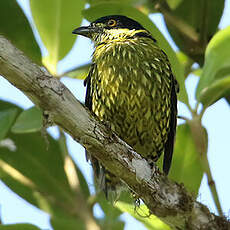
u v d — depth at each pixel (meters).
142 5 11.16
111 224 9.85
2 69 6.84
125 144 7.99
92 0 10.63
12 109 9.51
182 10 10.85
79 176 10.41
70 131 7.48
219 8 10.74
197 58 10.85
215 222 8.29
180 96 9.22
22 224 8.41
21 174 10.13
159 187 8.18
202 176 9.79
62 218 10.09
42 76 7.02
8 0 10.09
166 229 9.03
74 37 10.44
